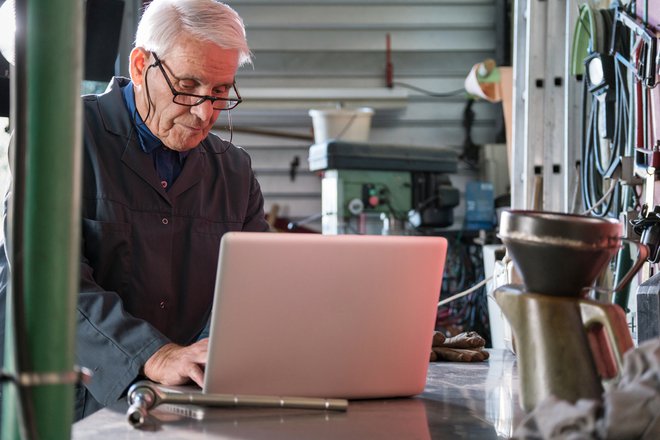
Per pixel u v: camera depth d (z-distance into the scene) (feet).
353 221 16.52
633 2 9.21
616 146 9.51
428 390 5.13
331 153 16.22
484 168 21.67
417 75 22.72
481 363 6.16
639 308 5.39
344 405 4.50
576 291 3.70
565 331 3.61
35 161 2.88
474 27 22.67
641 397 3.01
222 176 7.30
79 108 2.94
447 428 4.15
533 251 3.62
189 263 6.97
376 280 4.56
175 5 6.41
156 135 6.73
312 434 3.98
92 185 6.73
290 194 22.45
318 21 22.56
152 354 5.42
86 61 8.77
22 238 2.88
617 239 3.65
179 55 6.33
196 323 7.01
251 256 4.30
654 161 7.51
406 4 22.61
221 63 6.40
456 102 22.74
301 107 21.89
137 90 6.79
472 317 17.12
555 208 11.69
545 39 11.76
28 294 2.89
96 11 8.66
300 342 4.52
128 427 4.05
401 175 16.72
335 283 4.49
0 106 7.70
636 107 8.97
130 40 15.56
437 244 4.66
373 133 22.80
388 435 3.99
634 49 8.80
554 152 11.73
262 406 4.45
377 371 4.74
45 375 2.87
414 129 22.77
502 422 4.28
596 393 3.55
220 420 4.22
